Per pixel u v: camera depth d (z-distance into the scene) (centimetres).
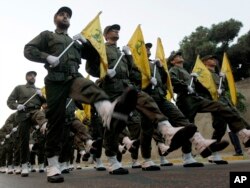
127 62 671
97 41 577
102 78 617
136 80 718
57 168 533
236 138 1181
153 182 444
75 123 841
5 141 1247
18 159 966
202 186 379
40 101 809
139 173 623
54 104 502
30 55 504
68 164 916
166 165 935
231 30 2119
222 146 579
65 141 870
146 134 721
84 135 819
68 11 549
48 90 506
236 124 680
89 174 731
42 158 1129
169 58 820
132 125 809
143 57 683
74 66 514
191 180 441
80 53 549
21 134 780
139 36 696
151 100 545
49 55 495
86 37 564
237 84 1891
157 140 875
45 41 529
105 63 584
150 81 671
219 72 976
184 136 481
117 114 367
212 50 2067
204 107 721
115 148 647
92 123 913
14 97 793
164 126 516
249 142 666
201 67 828
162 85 720
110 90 620
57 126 515
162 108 682
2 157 1356
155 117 526
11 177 788
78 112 1215
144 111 541
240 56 2088
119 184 445
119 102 355
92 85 461
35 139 1182
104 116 410
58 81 498
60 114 509
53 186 469
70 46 523
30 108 782
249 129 702
